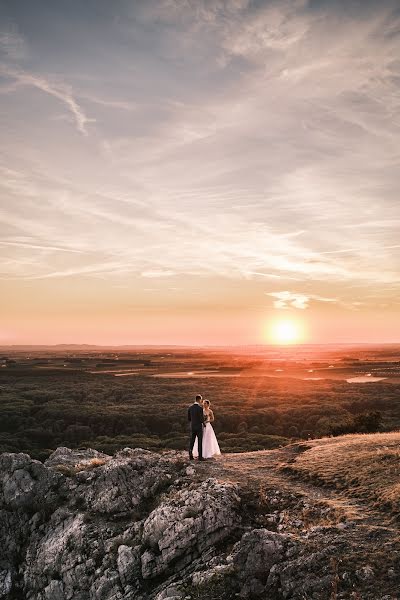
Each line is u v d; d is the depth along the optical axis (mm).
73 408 95938
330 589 10297
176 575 13078
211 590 11445
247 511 15023
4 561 17203
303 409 95625
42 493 18906
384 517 12875
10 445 70500
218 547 13508
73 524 16656
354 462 17766
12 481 19359
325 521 13297
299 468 18031
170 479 17891
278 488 16297
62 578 15219
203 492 15438
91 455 24797
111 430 82625
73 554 15445
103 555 14922
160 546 14000
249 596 11086
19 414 92250
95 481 18531
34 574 16250
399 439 21312
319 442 23453
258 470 18703
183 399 118312
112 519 16594
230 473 18281
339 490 15602
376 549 11227
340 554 11305
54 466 21703
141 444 67438
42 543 16859
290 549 11969
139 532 15227
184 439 69562
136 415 88375
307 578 10812
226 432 81750
